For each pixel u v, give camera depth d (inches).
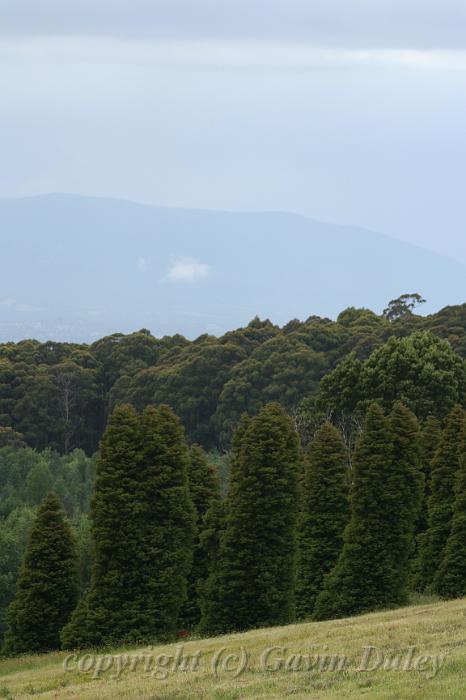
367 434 2765.7
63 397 7229.3
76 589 2719.0
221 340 7460.6
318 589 2883.9
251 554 2642.7
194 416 6875.0
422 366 3912.4
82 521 3863.2
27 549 2719.0
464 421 2881.4
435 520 2881.4
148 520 2556.6
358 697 1368.1
